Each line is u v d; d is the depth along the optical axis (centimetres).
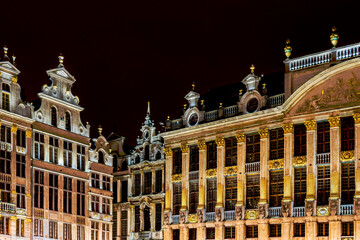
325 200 4675
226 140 5425
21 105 5347
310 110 4838
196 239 5431
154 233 6141
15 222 5103
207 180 5500
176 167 5800
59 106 5806
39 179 5447
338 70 4703
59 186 5656
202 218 5403
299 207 4778
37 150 5484
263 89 5228
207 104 5925
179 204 5709
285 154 4922
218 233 5250
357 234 4416
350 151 4594
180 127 5866
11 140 5194
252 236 5053
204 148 5544
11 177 5128
